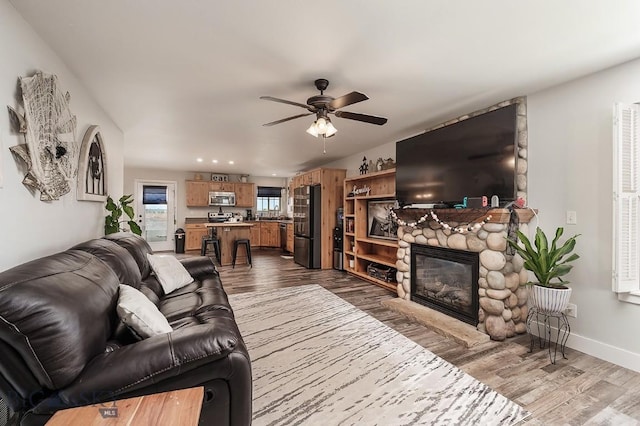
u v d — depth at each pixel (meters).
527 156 2.91
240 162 6.91
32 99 1.69
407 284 3.79
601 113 2.40
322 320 3.24
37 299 1.04
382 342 2.70
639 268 2.31
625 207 2.24
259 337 2.81
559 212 2.68
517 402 1.86
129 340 1.51
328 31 1.87
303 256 6.29
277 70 2.39
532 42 1.99
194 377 1.25
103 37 1.92
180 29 1.84
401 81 2.60
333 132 2.67
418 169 3.62
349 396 1.92
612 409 1.80
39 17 1.70
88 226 2.79
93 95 2.86
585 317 2.51
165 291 2.61
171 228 8.31
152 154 5.90
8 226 1.54
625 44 2.01
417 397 1.91
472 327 2.92
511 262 2.78
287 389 2.00
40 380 1.03
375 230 5.14
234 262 6.27
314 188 6.08
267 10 1.66
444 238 3.26
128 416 0.95
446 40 1.97
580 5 1.62
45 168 1.82
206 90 2.77
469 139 3.00
